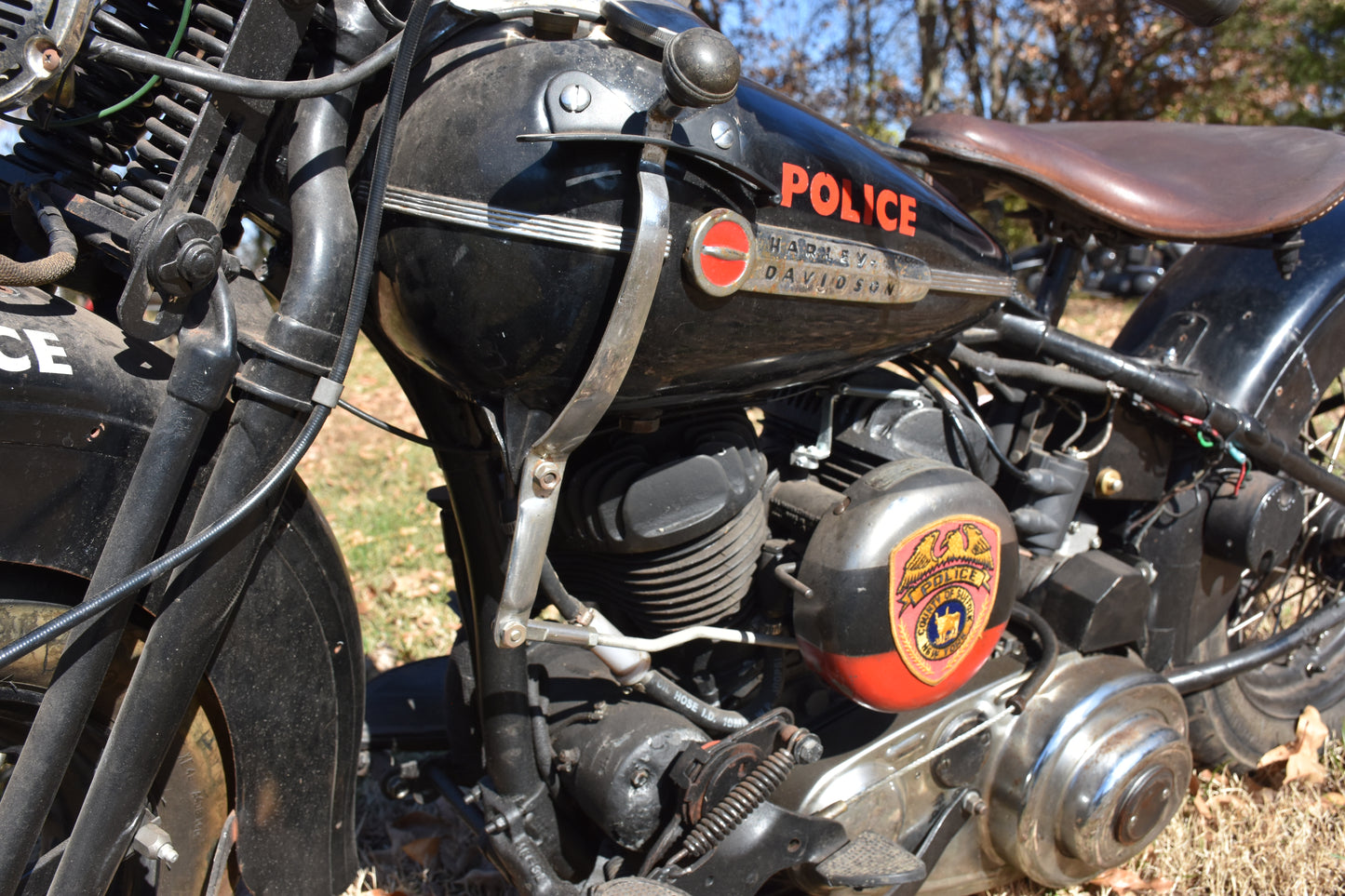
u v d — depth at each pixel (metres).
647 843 1.46
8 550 1.07
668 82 1.02
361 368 7.15
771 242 1.20
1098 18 11.51
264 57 1.09
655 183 1.09
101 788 1.09
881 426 1.65
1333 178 1.69
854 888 1.49
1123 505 2.03
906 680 1.49
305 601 1.31
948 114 1.68
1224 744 2.19
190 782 1.29
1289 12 12.60
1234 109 13.41
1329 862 1.96
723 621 1.57
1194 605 2.09
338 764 1.39
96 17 1.10
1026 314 1.73
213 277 1.09
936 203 1.45
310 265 1.11
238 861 1.33
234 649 1.25
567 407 1.16
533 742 1.48
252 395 1.11
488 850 1.58
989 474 1.76
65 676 1.05
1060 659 1.77
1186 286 2.18
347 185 1.17
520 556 1.22
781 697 1.65
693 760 1.40
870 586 1.42
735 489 1.41
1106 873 1.91
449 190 1.12
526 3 1.16
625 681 1.43
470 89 1.14
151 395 1.15
